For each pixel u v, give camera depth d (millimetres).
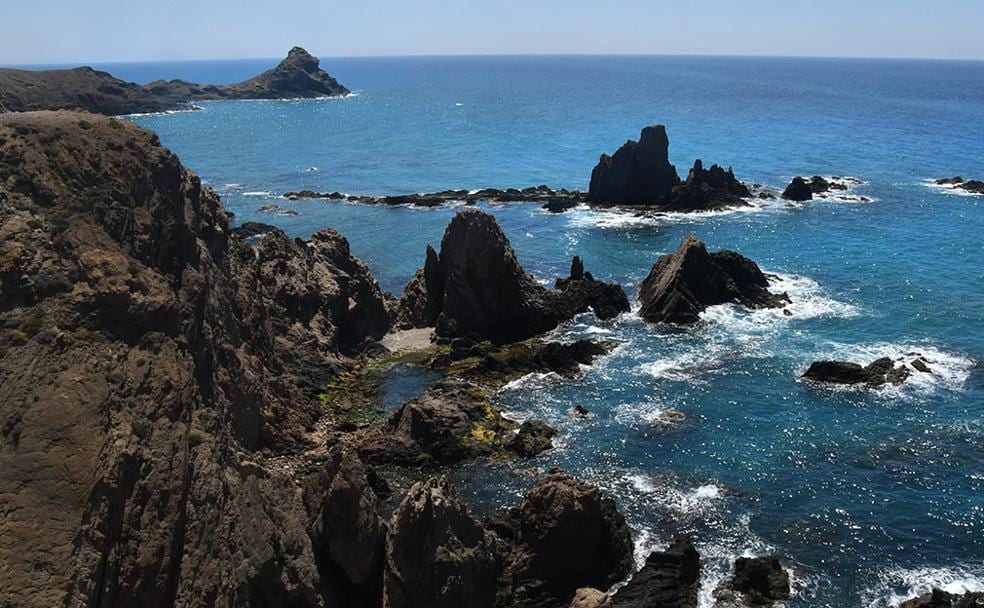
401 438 50906
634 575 38750
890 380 59344
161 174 47500
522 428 52469
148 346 36875
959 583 38312
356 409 57125
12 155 40938
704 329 70688
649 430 53312
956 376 60375
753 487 46531
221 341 45281
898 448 50562
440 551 34812
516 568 38125
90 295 36562
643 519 43562
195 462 33469
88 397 32281
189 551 30938
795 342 67500
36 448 29906
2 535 27281
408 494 35500
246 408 45312
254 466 35781
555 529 38156
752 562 38781
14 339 33469
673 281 74250
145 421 33281
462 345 67188
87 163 43062
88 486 29125
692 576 38781
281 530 33344
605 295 75125
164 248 43875
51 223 38719
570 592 38031
